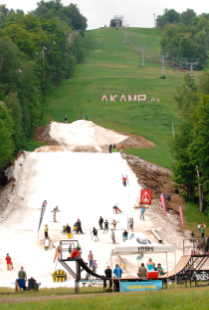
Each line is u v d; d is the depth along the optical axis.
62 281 25.48
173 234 39.00
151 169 58.47
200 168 44.28
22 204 46.16
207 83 57.97
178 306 12.08
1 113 53.47
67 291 18.86
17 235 36.16
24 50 95.75
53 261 29.72
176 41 174.50
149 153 68.50
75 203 46.19
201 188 46.41
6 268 28.56
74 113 94.56
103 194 48.81
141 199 45.06
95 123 88.25
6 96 66.50
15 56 70.50
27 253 31.97
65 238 35.44
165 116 93.38
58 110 96.06
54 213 40.75
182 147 51.81
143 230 39.03
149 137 79.38
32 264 29.50
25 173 53.91
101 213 43.69
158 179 55.22
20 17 126.00
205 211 43.44
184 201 49.62
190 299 12.87
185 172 48.69
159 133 82.81
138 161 60.31
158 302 12.52
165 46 178.88
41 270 28.22
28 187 49.91
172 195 51.22
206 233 40.22
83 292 18.19
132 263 30.00
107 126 86.56
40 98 92.56
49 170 54.66
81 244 34.19
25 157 58.38
